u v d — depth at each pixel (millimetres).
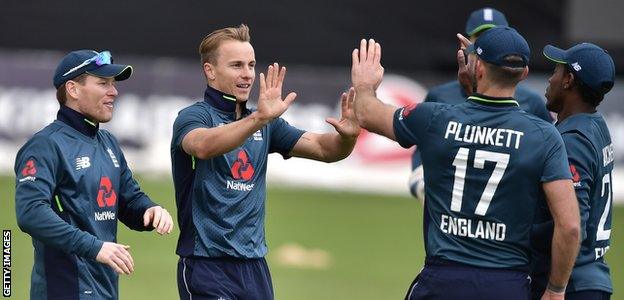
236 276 22406
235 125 20672
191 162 22188
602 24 68812
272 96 20547
